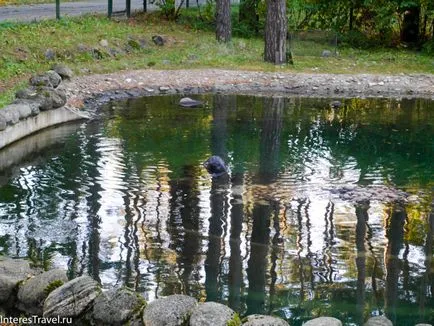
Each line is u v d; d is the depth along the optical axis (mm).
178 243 10023
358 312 8547
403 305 8711
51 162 13031
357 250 9977
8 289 8258
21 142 14117
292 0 26469
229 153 13836
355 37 26109
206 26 27469
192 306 7691
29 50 19141
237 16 28906
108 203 11234
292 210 11148
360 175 12766
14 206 11070
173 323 7578
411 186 12281
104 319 7832
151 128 15484
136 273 9234
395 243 10172
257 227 10555
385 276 9328
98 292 8047
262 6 27609
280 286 9039
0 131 13531
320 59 22828
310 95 19453
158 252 9766
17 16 24891
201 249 9883
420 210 11266
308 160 13539
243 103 18188
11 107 14016
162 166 12953
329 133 15477
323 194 11805
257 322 7539
